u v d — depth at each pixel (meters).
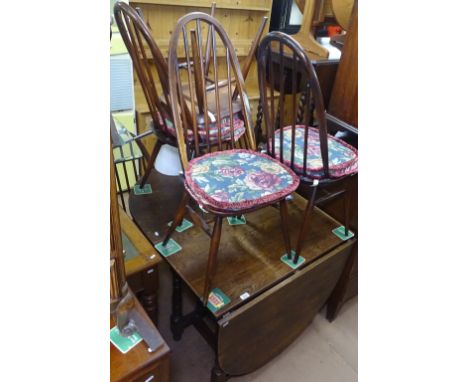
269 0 2.26
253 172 1.07
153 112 1.25
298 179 1.06
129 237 1.15
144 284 1.09
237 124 1.33
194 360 1.30
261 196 0.96
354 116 1.38
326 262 1.24
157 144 1.38
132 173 1.87
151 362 0.70
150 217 1.33
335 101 1.46
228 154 1.17
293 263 1.18
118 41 1.70
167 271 1.65
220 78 2.39
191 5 2.00
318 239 1.31
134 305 0.79
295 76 0.97
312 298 1.29
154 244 1.21
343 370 1.33
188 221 1.31
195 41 1.10
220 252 1.20
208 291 1.00
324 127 0.98
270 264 1.17
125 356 0.70
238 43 2.36
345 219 1.32
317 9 1.83
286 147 1.25
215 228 0.96
